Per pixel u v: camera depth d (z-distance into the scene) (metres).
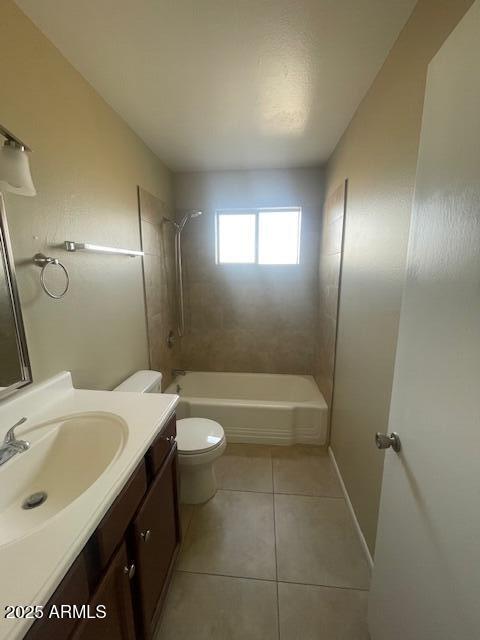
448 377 0.60
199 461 1.60
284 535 1.50
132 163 1.84
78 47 1.15
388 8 0.99
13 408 0.97
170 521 1.19
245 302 2.88
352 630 1.11
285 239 2.79
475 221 0.53
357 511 1.53
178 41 1.13
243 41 1.13
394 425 0.86
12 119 0.96
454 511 0.57
